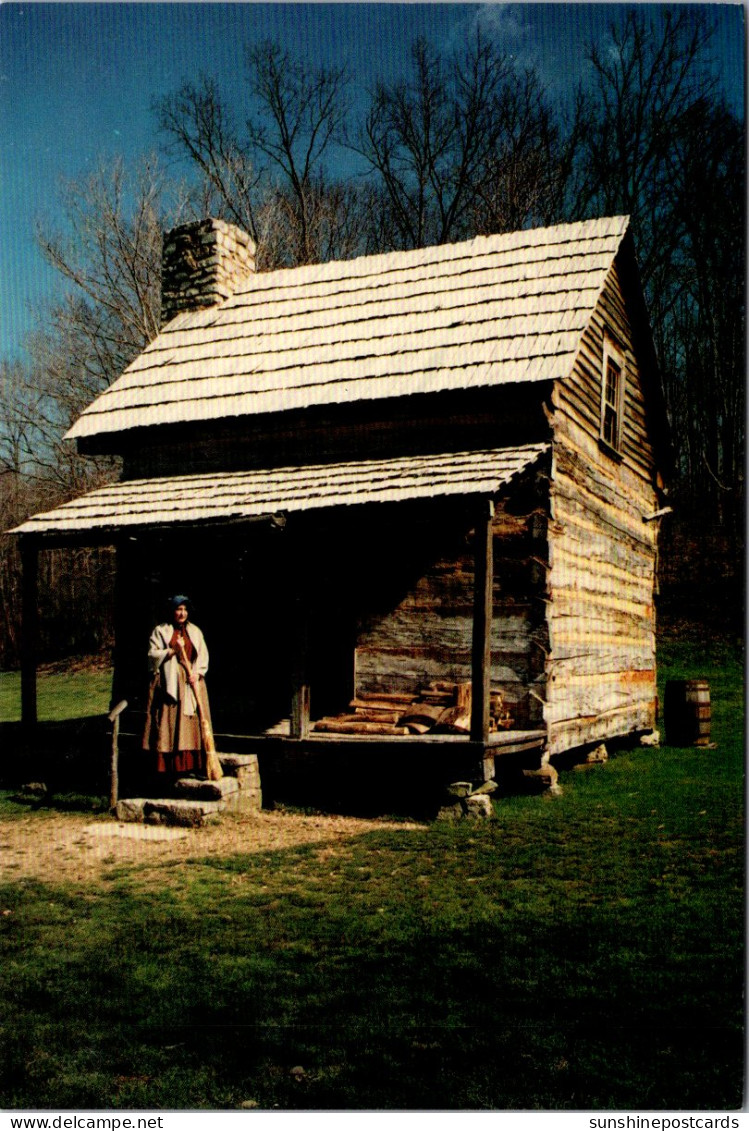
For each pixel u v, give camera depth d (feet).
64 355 109.70
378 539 39.34
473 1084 13.82
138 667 43.98
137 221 107.96
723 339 97.04
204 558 43.45
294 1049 15.08
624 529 49.80
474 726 32.01
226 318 52.06
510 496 37.35
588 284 41.83
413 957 18.83
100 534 39.22
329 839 29.50
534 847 27.17
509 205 107.24
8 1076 14.49
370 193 120.37
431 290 46.26
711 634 82.17
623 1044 14.94
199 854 27.96
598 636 43.83
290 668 37.78
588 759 43.57
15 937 20.74
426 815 32.68
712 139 93.04
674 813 31.04
